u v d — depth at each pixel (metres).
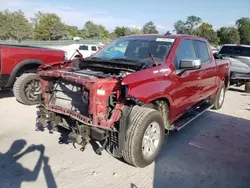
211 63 5.64
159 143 3.81
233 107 7.35
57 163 3.66
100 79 3.19
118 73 3.83
